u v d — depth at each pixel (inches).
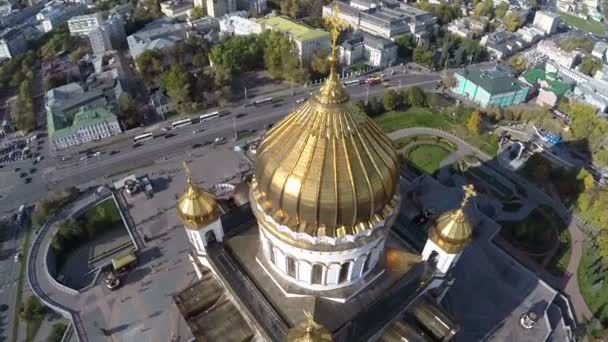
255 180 2252.7
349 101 1902.1
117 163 5585.6
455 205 4699.8
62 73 7367.1
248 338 2586.1
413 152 5846.5
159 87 7116.1
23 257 4377.5
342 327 2284.7
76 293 3880.4
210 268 3031.5
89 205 4842.5
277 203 2037.4
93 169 5511.8
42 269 4183.1
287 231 2064.5
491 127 6486.2
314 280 2333.9
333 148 1868.8
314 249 2037.4
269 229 2133.4
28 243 4534.9
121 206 4798.2
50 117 6186.0
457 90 7357.3
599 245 4434.1
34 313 3747.5
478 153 5856.3
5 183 5349.4
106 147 5920.3
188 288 2952.8
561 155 6013.8
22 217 4845.0
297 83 7485.2
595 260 4411.9
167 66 7795.3
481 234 4389.8
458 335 3457.2
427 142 6038.4
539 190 5285.4
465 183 5359.3
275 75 7568.9
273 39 7716.5
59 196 4857.3
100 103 6589.6
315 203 1923.0
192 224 2630.4
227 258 2699.3
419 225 4434.1
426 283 2623.0
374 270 2512.3
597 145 5969.5
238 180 5196.9
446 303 3683.6
